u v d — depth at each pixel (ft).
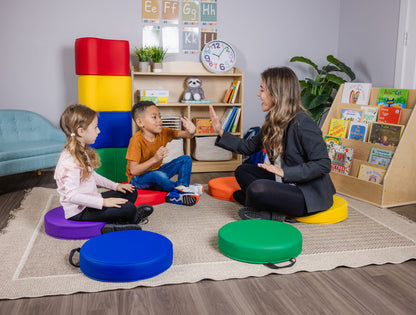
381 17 11.25
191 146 11.94
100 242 5.29
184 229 6.66
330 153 9.29
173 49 11.94
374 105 8.85
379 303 4.53
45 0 11.03
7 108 11.22
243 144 7.78
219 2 12.09
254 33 12.51
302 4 12.76
